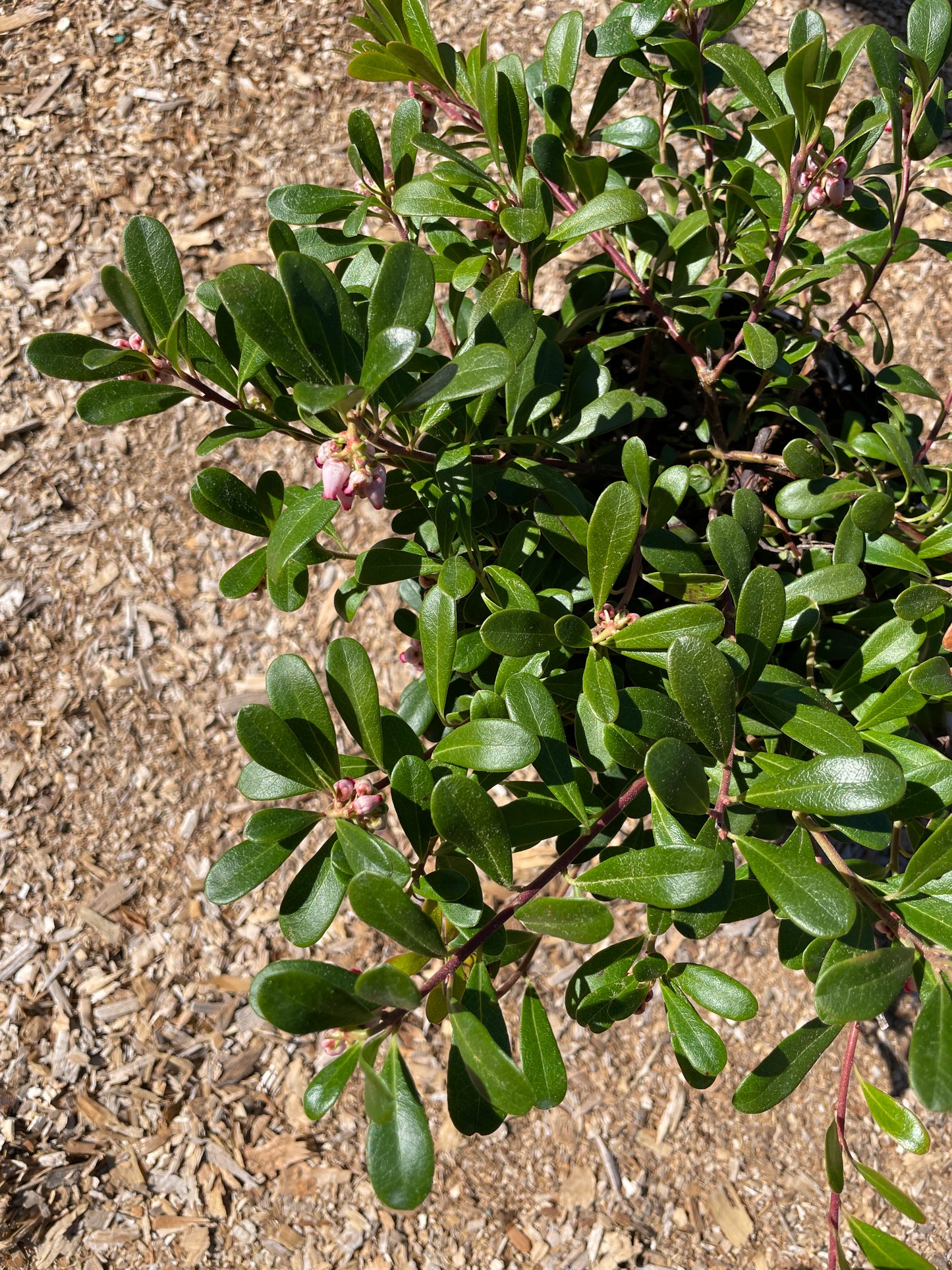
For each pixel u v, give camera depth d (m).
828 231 0.46
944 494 0.26
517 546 0.22
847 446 0.25
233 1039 0.40
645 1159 0.38
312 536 0.17
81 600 0.45
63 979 0.41
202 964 0.41
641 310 0.29
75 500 0.47
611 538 0.19
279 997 0.15
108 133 0.52
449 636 0.19
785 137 0.20
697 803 0.17
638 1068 0.39
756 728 0.19
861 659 0.22
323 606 0.45
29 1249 0.37
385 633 0.44
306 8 0.54
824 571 0.21
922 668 0.19
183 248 0.50
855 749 0.18
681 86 0.24
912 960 0.16
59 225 0.51
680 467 0.21
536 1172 0.38
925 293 0.46
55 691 0.44
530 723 0.19
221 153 0.51
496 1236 0.37
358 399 0.16
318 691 0.19
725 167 0.27
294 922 0.19
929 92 0.22
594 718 0.19
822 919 0.16
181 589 0.46
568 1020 0.40
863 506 0.21
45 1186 0.38
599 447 0.28
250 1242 0.37
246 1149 0.39
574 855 0.18
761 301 0.24
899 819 0.19
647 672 0.21
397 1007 0.15
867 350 0.46
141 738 0.44
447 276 0.24
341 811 0.19
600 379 0.24
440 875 0.18
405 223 0.24
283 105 0.52
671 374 0.29
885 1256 0.16
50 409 0.48
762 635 0.18
